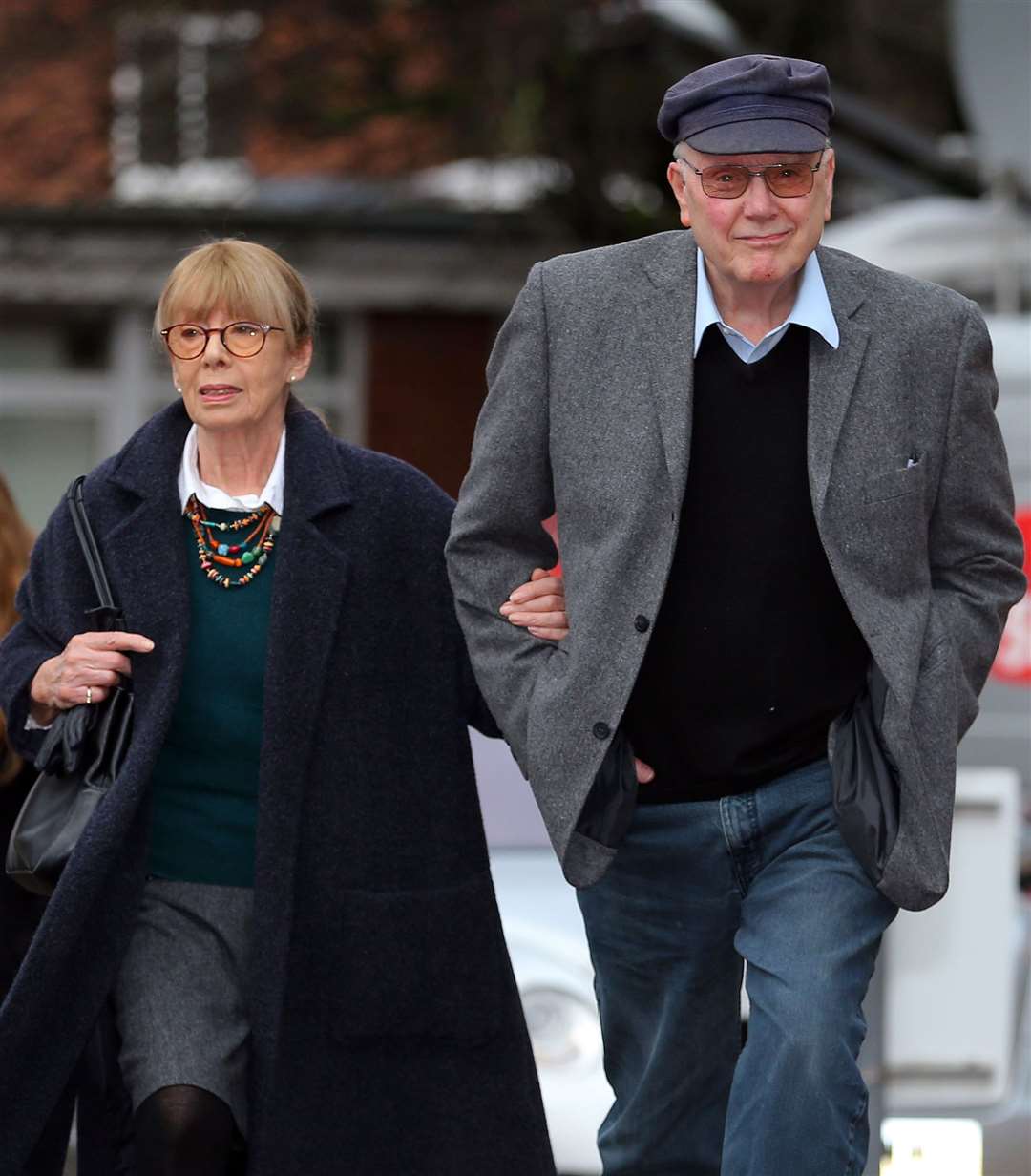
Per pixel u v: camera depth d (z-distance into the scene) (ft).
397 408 162.91
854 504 38.19
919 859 38.47
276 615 41.16
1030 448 88.89
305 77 165.68
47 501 164.76
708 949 41.81
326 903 41.42
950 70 162.50
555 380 39.81
